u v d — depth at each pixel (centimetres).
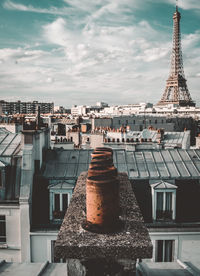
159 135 4309
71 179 1803
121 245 328
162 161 2047
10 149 1944
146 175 1867
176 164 2003
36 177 1816
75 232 360
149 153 2170
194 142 9844
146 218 1716
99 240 339
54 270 737
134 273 331
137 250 326
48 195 1769
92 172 371
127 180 734
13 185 1723
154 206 1728
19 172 1770
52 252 1644
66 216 421
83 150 2216
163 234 1633
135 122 9225
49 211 1731
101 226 363
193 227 1658
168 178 1827
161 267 745
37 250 1645
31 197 1712
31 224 1677
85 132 5453
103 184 357
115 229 363
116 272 332
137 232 362
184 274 693
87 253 328
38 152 1870
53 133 5638
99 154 387
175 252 1642
